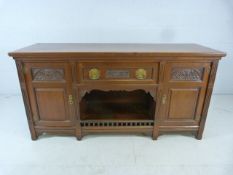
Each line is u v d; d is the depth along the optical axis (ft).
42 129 4.87
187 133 5.27
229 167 4.07
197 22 6.62
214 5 6.41
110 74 4.26
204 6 6.42
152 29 6.68
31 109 4.63
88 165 4.11
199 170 3.98
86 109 5.49
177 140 4.99
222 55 4.00
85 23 6.56
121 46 5.10
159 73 4.25
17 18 6.44
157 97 4.53
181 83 4.39
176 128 4.93
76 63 4.12
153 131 4.95
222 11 6.49
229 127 5.56
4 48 6.86
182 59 4.11
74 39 6.75
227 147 4.71
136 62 4.15
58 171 3.94
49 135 5.19
